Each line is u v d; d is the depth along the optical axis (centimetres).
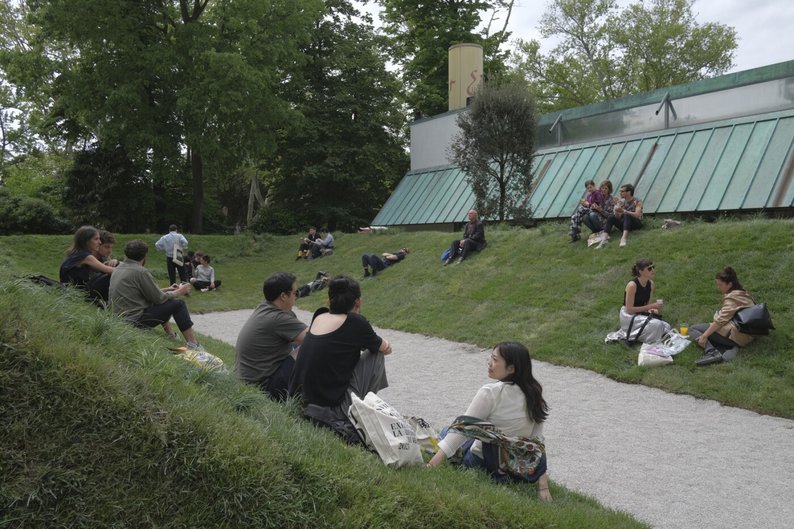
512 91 1769
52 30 2542
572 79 4194
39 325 312
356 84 3334
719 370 812
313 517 294
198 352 578
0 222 2558
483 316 1239
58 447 269
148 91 2800
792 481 519
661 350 870
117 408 287
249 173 4331
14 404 269
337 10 3375
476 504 339
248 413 375
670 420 689
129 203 3031
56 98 2977
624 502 477
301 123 2986
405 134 3838
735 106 1633
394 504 314
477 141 1784
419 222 2383
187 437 295
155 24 2752
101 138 2838
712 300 978
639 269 973
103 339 362
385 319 1405
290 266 2275
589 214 1363
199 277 2009
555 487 460
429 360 1022
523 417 422
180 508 278
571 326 1067
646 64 4056
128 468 277
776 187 1383
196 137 2648
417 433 455
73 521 259
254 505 287
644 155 1755
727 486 509
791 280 943
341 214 3303
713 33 3953
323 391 441
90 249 777
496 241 1612
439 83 3559
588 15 3994
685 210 1514
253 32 2705
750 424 672
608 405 749
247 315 1653
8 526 248
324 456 335
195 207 3038
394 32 3828
